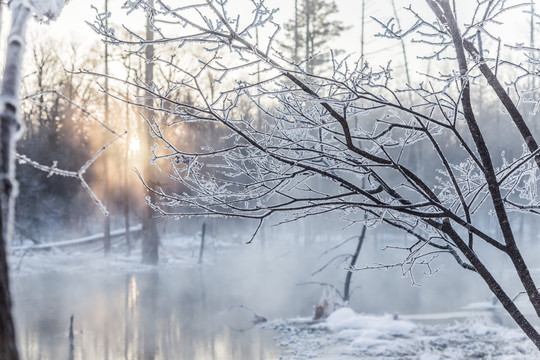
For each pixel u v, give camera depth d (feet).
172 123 14.98
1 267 5.16
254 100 14.99
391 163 14.92
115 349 47.11
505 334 46.50
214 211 15.44
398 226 17.34
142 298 75.10
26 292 79.30
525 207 17.48
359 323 52.80
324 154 15.33
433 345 44.29
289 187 17.83
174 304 70.08
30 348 47.14
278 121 15.78
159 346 48.06
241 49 13.94
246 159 15.96
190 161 15.53
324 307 58.75
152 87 14.76
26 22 6.82
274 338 50.37
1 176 5.42
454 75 14.75
